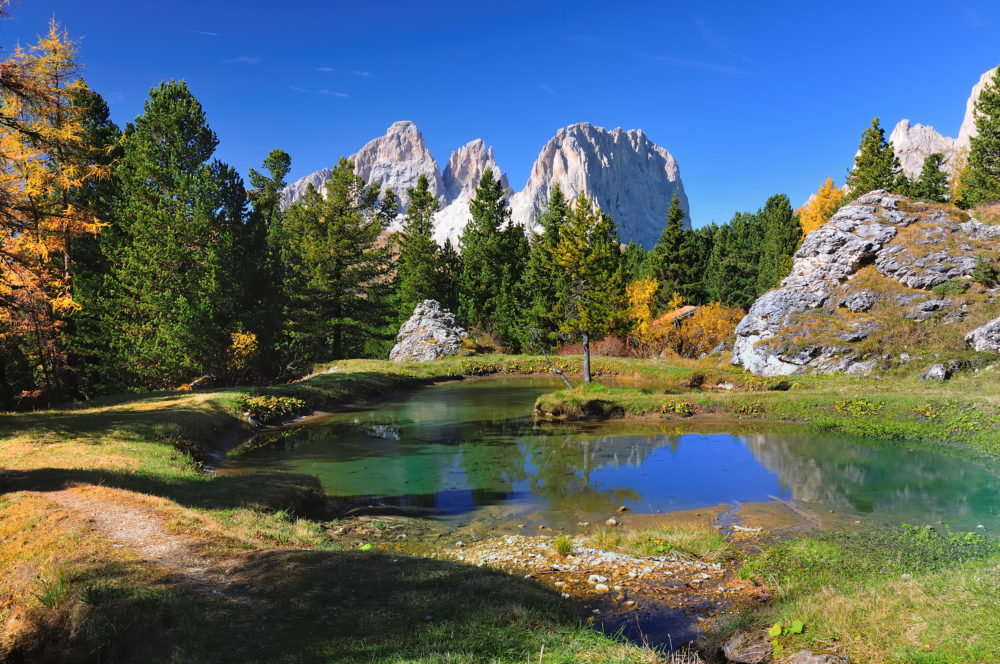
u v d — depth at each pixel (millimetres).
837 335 36531
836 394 27203
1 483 11719
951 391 26516
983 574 6352
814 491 14938
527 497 15148
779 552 10273
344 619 6398
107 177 24594
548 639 5734
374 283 64250
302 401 29609
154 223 32656
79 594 7105
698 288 67000
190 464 16562
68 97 14203
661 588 8500
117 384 34844
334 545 10672
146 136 33656
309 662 5359
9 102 13258
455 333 57344
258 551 8883
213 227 34094
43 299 21828
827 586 7645
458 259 73000
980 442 19734
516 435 23922
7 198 14242
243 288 35500
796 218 65438
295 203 67625
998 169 45688
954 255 36312
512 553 10477
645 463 18734
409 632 5965
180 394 27312
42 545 8500
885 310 36625
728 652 5941
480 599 6949
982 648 4559
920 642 4977
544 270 62781
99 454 15258
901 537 11117
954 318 33969
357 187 57844
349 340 65750
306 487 14250
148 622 6500
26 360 30828
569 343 59750
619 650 5484
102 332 33375
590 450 20891
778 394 28562
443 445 21984
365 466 18672
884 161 57281
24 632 6621
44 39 19703
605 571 9328
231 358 33906
